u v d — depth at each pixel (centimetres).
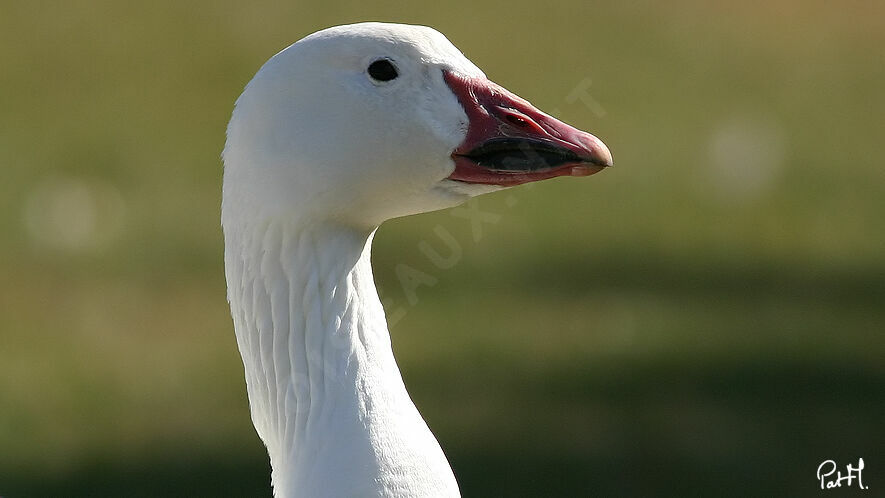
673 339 1351
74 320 1376
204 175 1780
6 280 1459
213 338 1347
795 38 2388
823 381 1258
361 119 528
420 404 1196
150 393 1226
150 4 2427
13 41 2269
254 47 2205
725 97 2089
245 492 1057
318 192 530
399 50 537
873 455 1116
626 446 1129
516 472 1081
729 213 1716
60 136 1895
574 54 2152
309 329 540
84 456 1113
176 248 1562
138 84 2094
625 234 1631
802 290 1493
